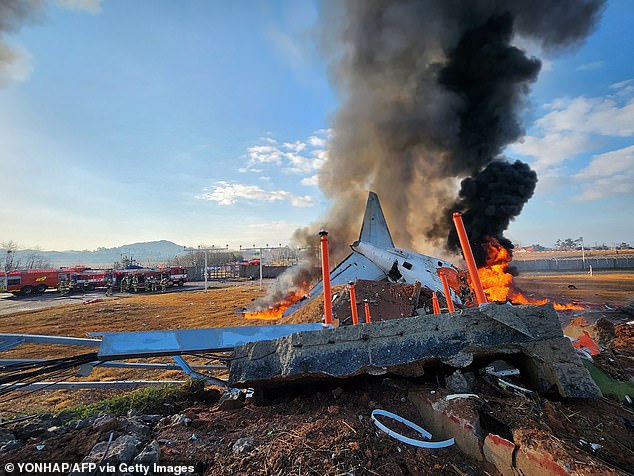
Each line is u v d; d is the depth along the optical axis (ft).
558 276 119.55
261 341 10.96
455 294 31.91
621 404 10.22
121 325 49.47
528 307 10.23
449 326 10.08
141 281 122.42
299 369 9.80
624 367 13.75
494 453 7.21
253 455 7.58
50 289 120.67
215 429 9.23
